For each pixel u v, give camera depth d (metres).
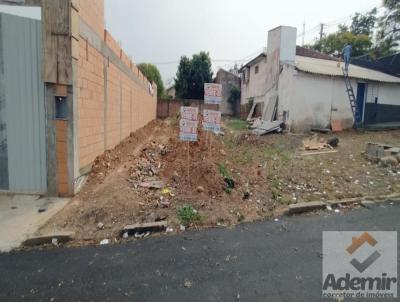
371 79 15.12
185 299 2.45
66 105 4.72
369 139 12.33
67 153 4.78
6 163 4.78
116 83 8.24
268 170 7.06
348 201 5.02
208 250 3.33
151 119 20.95
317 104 14.89
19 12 4.49
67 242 3.52
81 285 2.63
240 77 28.28
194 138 5.67
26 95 4.66
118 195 4.77
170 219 4.09
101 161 6.35
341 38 27.97
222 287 2.62
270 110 17.28
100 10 6.42
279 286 2.64
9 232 3.63
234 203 4.77
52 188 4.80
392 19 17.56
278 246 3.44
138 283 2.67
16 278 2.73
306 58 18.80
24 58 4.60
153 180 5.80
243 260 3.11
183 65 30.91
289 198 5.11
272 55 17.75
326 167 7.50
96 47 6.09
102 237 3.63
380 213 4.55
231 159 8.30
